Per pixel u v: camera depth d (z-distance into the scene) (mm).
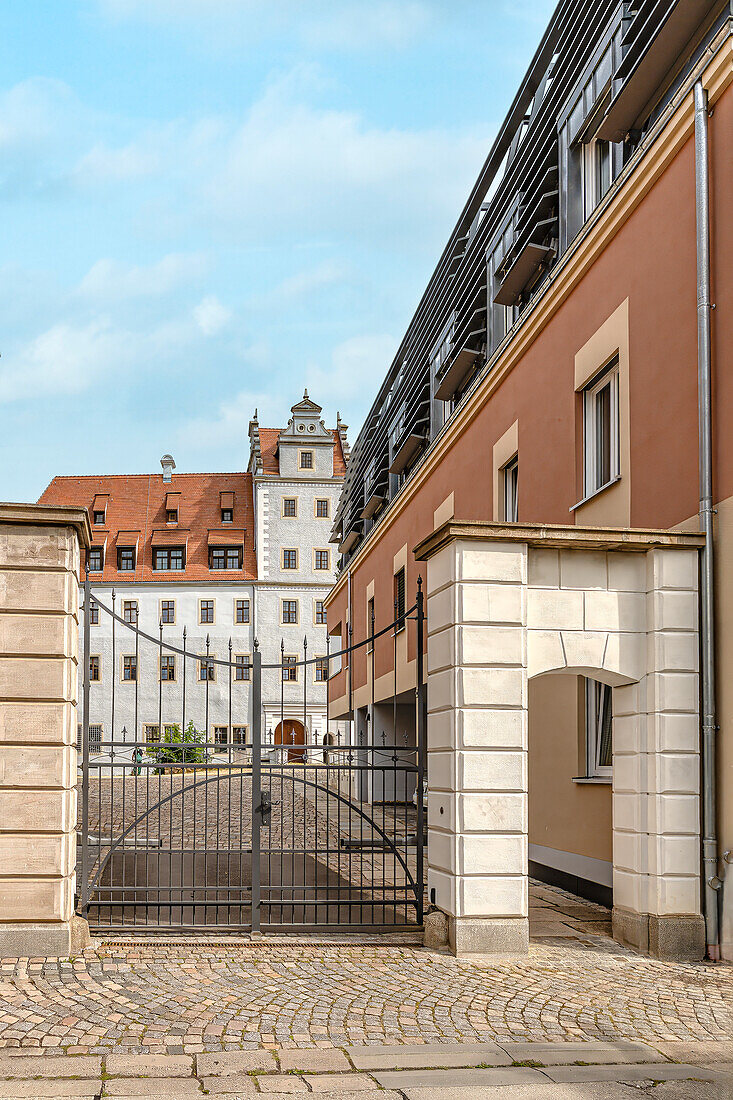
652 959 7594
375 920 9070
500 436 14344
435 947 7754
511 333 13477
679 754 7926
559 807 11539
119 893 10078
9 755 7391
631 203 9695
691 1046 5492
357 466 30359
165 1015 5840
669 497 8875
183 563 62312
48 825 7371
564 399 11719
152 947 7605
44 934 7254
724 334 7914
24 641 7496
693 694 8008
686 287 8617
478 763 7723
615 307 10219
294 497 62438
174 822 17078
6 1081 4750
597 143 11617
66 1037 5402
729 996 6508
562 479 11695
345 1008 6086
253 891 8219
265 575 61188
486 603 7863
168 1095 4609
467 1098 4664
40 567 7586
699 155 8250
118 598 61000
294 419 63031
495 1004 6238
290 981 6680
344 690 31984
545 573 8117
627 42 9773
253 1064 5059
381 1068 5055
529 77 13484
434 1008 6125
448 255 18016
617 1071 5086
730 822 7609
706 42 8773
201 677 59844
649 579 8180
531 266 13125
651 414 9289
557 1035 5652
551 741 11883
